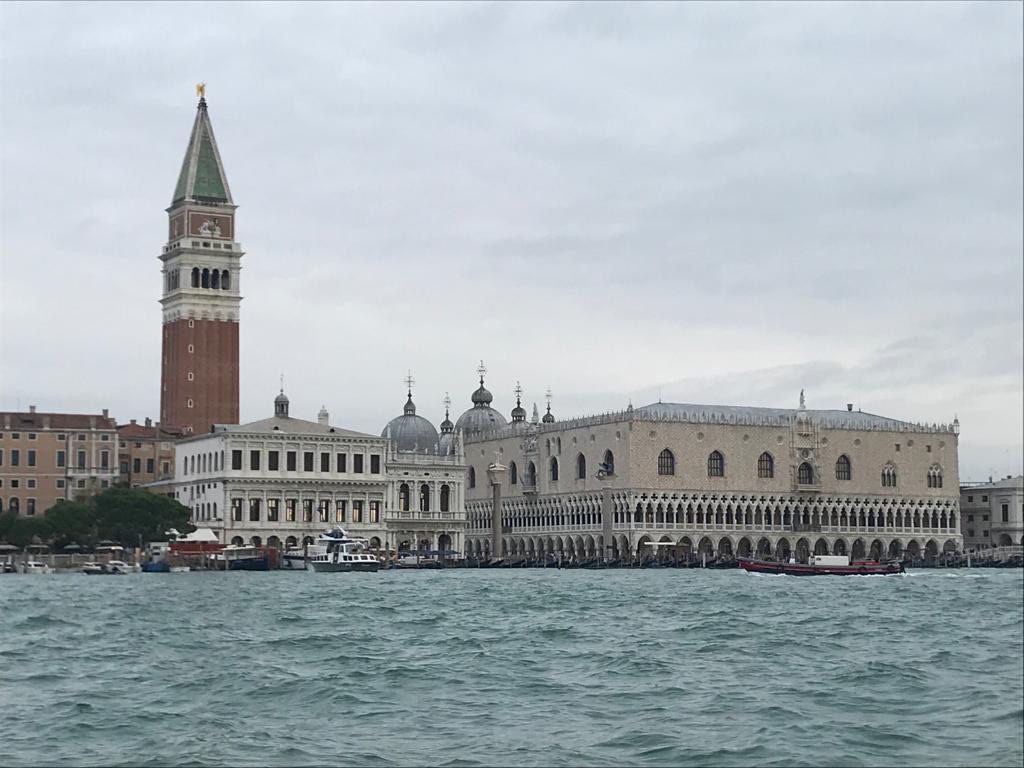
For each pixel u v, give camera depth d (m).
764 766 50.72
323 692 68.06
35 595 153.75
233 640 95.12
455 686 70.50
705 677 73.06
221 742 55.91
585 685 70.50
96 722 60.47
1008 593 158.88
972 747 53.25
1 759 53.19
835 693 66.50
